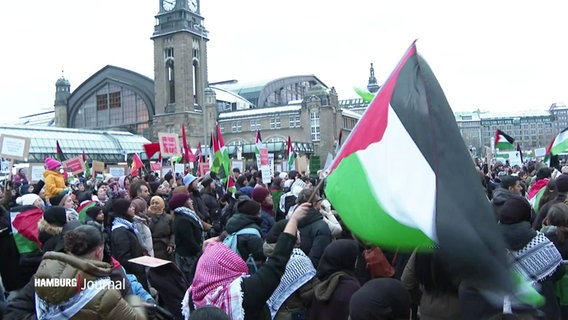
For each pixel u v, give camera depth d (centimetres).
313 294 532
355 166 411
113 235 762
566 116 17075
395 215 376
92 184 2164
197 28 9538
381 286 370
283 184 1602
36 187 1411
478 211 355
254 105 11706
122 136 8988
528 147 17075
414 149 385
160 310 485
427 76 401
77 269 391
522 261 512
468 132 17012
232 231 702
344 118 9419
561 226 629
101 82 10562
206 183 1430
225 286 420
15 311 455
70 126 11019
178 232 853
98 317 386
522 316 456
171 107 9325
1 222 912
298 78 12962
